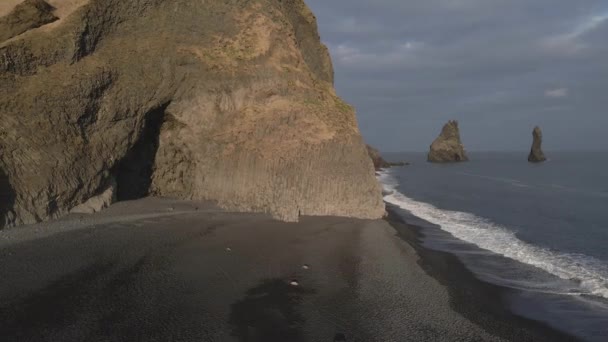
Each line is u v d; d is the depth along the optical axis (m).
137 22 31.77
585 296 16.55
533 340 12.80
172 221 24.73
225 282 15.96
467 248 23.92
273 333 12.31
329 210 29.97
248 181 29.84
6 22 28.50
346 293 15.71
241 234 23.08
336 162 30.56
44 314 12.36
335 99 36.16
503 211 38.25
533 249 23.94
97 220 23.53
